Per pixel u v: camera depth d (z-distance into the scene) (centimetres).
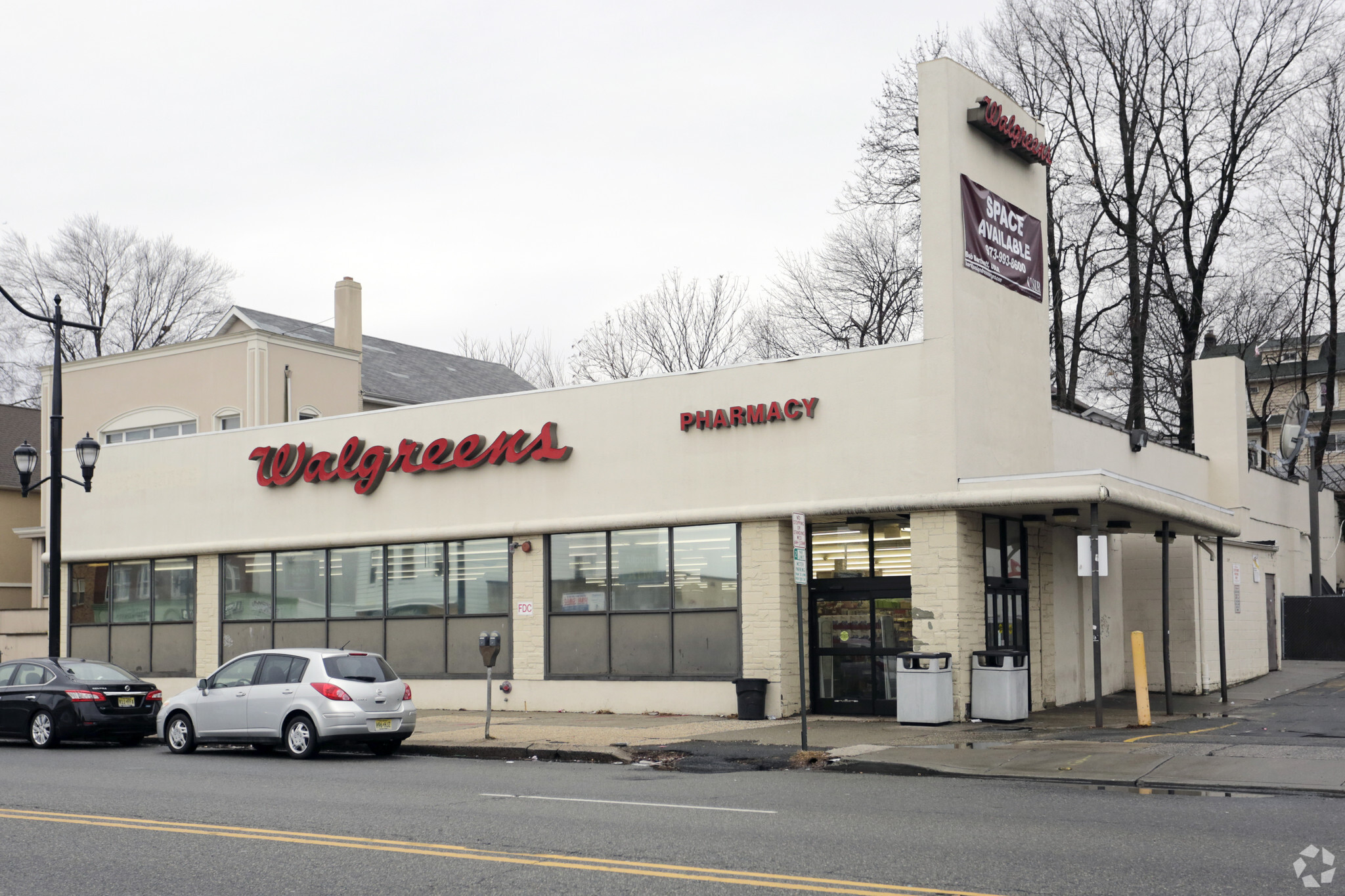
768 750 1658
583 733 1916
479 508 2505
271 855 974
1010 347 2194
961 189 2072
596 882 852
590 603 2358
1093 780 1323
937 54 3859
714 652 2214
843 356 2105
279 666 1867
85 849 1014
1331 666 3291
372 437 2686
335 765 1697
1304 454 5072
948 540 1988
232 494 2891
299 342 3547
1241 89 3722
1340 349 5881
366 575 2675
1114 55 3766
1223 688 2267
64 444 3734
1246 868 865
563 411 2416
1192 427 3934
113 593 3098
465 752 1817
